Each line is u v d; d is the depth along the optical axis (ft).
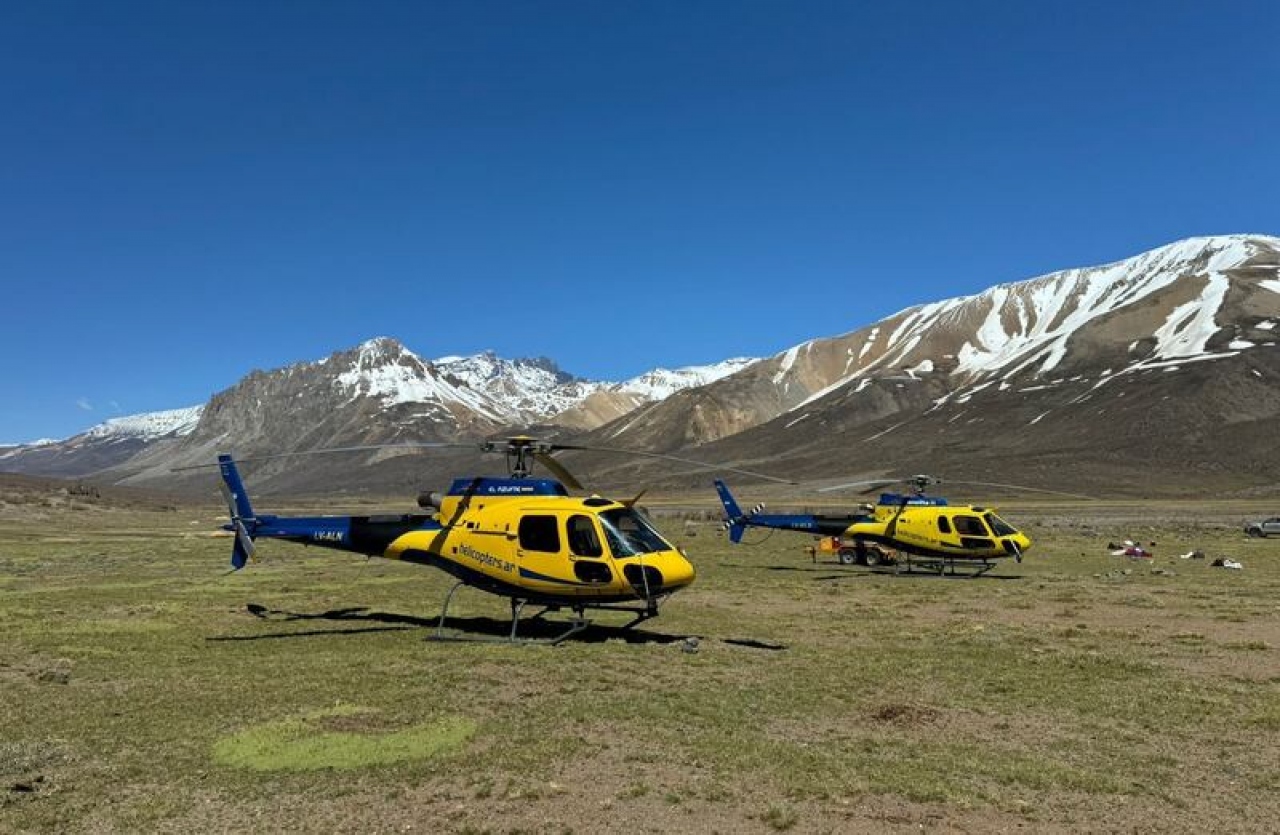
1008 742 32.89
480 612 67.77
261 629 59.11
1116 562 115.03
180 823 24.71
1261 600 74.59
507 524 55.67
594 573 53.16
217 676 43.34
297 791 27.17
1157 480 427.33
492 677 43.37
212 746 31.58
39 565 113.60
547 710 36.86
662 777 28.58
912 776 28.71
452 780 28.22
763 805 26.22
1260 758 31.04
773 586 89.30
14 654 49.52
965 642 54.39
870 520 109.50
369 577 96.63
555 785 27.66
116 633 57.21
